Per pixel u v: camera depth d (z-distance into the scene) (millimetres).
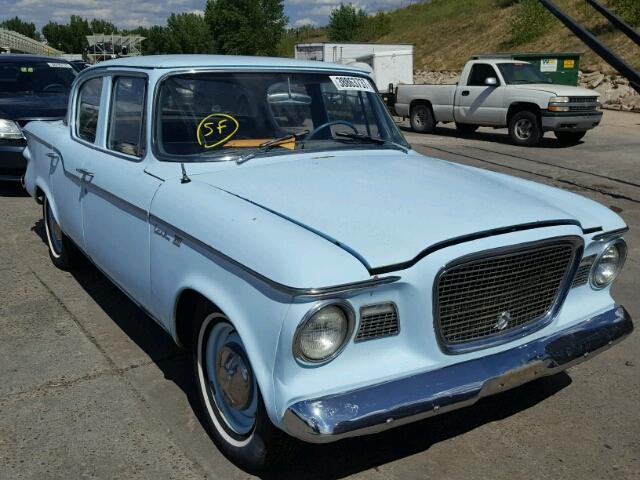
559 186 9531
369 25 45688
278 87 3908
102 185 3930
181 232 3062
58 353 4109
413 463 3070
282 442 2756
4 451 3096
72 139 4766
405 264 2553
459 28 35844
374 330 2570
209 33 50281
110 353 4121
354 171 3451
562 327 3115
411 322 2619
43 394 3609
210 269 2877
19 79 9328
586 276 3268
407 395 2543
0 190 8742
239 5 47656
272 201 2982
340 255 2508
